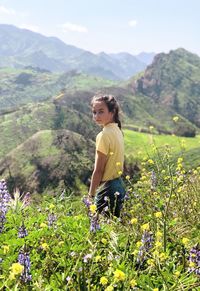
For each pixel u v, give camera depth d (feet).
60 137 124.77
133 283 11.18
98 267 12.63
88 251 13.52
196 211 20.13
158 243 13.07
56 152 115.34
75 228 16.47
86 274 11.84
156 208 19.93
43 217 17.92
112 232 15.46
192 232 17.62
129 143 279.28
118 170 20.12
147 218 18.92
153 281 12.62
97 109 20.08
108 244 14.65
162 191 20.93
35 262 13.61
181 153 21.79
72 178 109.91
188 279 12.34
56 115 284.00
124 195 20.43
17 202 20.85
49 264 13.00
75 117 281.54
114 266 12.84
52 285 11.78
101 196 19.94
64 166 110.01
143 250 13.12
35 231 15.28
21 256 11.19
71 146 121.70
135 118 640.17
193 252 12.94
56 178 108.06
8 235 15.80
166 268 13.30
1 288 11.01
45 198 23.75
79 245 13.98
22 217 18.08
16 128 267.59
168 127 623.77
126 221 18.25
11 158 118.52
